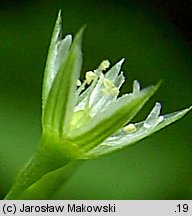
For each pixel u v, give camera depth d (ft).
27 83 0.18
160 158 0.18
